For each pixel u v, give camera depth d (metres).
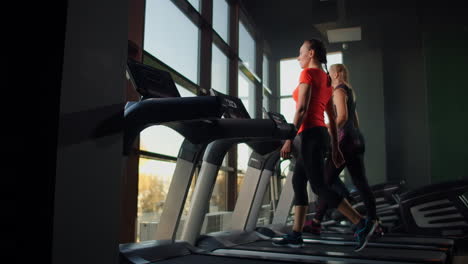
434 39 7.58
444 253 2.56
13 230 0.92
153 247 2.24
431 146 7.39
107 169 1.10
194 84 4.78
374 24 7.41
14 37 0.98
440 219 4.27
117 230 1.13
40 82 0.96
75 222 0.97
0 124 0.96
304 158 2.47
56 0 0.97
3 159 0.95
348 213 2.52
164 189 4.03
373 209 2.61
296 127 2.41
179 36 4.63
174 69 4.28
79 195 0.99
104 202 1.08
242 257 2.34
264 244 3.05
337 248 2.83
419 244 3.14
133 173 3.27
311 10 7.29
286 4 7.09
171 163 4.14
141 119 1.44
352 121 2.78
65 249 0.94
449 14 7.52
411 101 7.78
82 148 1.01
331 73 2.97
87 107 1.03
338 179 3.35
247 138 2.53
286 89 8.38
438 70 7.50
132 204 3.24
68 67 0.96
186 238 2.71
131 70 1.67
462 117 7.29
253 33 7.54
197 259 2.27
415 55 7.85
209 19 5.24
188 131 2.28
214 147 2.71
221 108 1.41
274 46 8.38
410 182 7.61
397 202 4.59
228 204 5.69
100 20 1.09
